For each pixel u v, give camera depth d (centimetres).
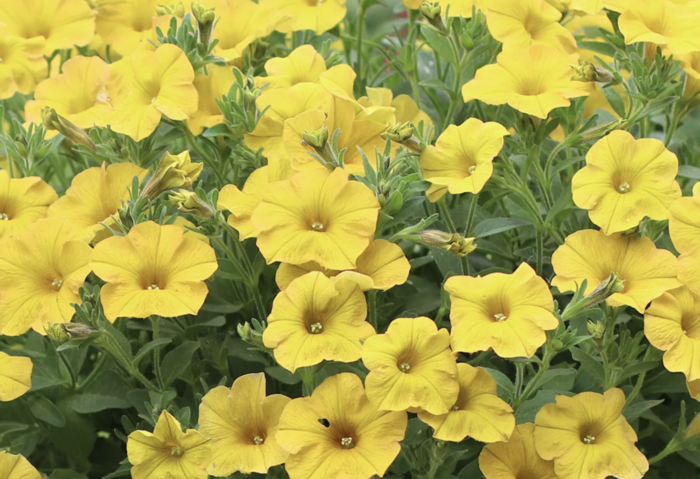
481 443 89
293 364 80
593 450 82
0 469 83
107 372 93
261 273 95
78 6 102
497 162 90
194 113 94
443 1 98
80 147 95
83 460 94
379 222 86
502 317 82
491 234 93
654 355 85
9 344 98
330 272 85
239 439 83
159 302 83
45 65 100
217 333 97
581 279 84
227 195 88
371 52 120
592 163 85
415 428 85
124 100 92
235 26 100
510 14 95
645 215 84
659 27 93
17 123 95
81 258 85
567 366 91
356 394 81
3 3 101
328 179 85
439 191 89
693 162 100
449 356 81
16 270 86
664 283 83
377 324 93
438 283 97
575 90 89
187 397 94
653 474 93
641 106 93
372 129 91
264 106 92
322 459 80
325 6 102
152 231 85
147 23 106
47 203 92
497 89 90
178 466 82
